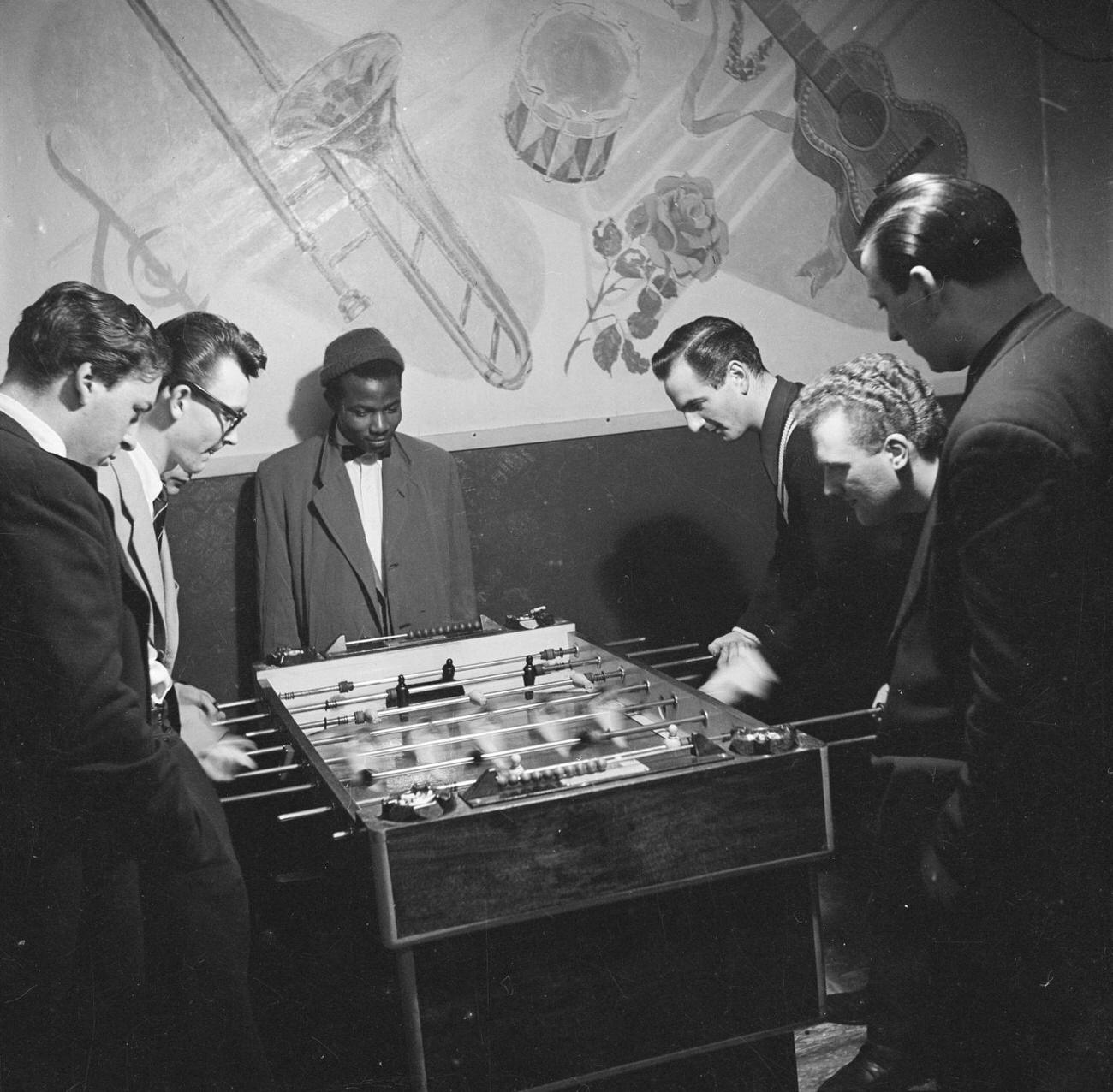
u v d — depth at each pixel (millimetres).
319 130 3582
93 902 2006
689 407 3492
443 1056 1984
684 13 3881
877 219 2469
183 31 3447
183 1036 2230
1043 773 2076
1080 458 2043
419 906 1928
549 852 1983
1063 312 2215
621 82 3834
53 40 3355
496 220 3764
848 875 3197
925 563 2311
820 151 4059
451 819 1931
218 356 2729
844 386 3289
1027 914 2164
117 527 2395
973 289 2365
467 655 3170
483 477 3822
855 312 4148
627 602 4008
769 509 4133
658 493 4000
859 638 3408
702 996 2109
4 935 1886
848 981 2721
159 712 2494
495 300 3787
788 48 3990
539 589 3920
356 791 2299
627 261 3902
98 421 2021
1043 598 2031
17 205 3367
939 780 2328
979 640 2080
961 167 4199
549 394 3875
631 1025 2076
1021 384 2107
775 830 2102
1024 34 4199
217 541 3586
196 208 3504
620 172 3869
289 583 3404
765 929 2143
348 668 3082
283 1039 2535
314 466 3428
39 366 1966
